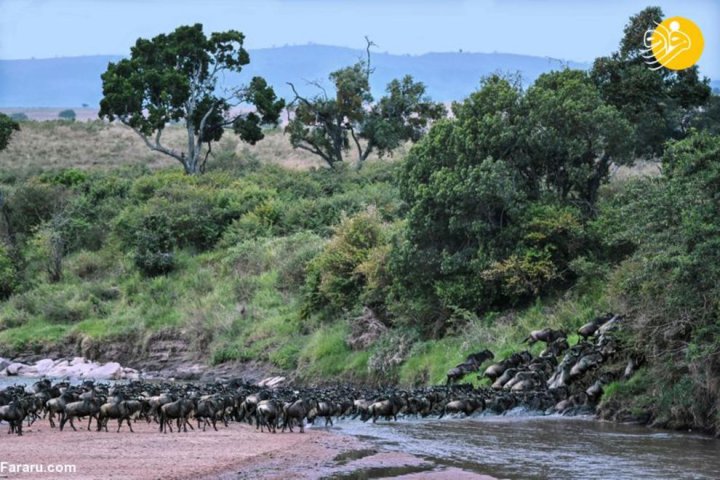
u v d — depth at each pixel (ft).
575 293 436.76
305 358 517.14
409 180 488.85
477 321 447.83
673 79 580.71
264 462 256.11
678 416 318.45
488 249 456.86
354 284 531.91
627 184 406.41
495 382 393.09
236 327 595.88
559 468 249.75
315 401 342.23
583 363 366.02
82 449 270.26
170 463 248.11
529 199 473.67
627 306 348.79
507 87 487.20
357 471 246.06
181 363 596.70
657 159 585.22
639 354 352.08
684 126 572.10
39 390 376.89
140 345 621.72
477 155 472.03
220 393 359.46
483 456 268.41
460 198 453.58
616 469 247.91
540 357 392.88
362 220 549.54
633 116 544.21
